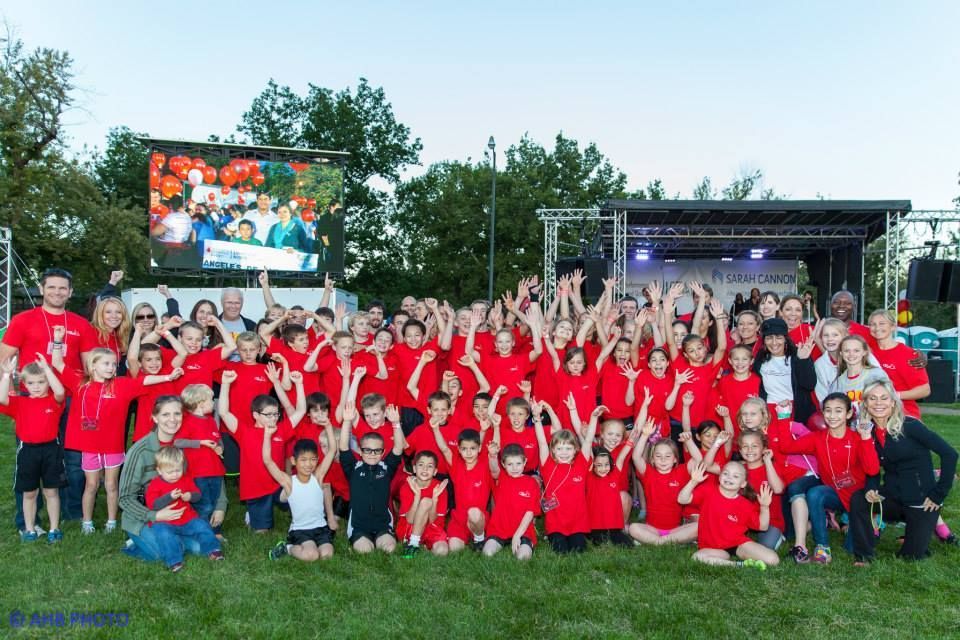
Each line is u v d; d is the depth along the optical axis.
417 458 4.98
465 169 35.69
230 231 18.33
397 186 37.75
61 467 4.99
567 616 3.68
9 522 5.36
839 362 5.38
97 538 4.94
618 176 38.12
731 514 4.73
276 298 16.50
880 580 4.20
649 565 4.49
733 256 20.00
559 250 32.94
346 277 35.97
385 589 4.05
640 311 6.37
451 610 3.72
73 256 24.69
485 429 5.55
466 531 5.10
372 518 5.06
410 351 6.61
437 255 34.78
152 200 17.67
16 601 3.79
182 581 4.12
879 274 31.33
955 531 5.10
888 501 4.60
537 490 5.07
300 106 35.50
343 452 5.27
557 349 6.53
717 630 3.48
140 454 4.63
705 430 5.40
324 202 19.16
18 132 21.59
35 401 4.89
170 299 7.54
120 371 5.91
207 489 5.13
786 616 3.68
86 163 24.97
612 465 5.31
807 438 4.92
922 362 5.35
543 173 36.50
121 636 3.40
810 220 16.22
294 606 3.77
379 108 36.22
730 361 5.77
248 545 4.88
